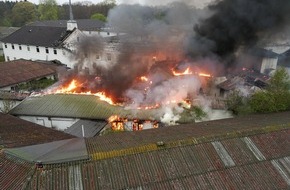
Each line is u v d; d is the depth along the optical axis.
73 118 26.78
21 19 96.75
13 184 12.54
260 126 18.22
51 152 14.58
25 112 27.56
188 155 15.00
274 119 20.58
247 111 24.62
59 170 13.16
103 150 14.84
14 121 22.42
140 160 14.34
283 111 23.98
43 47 51.75
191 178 13.82
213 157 15.12
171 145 15.38
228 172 14.43
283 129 18.03
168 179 13.63
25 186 12.23
